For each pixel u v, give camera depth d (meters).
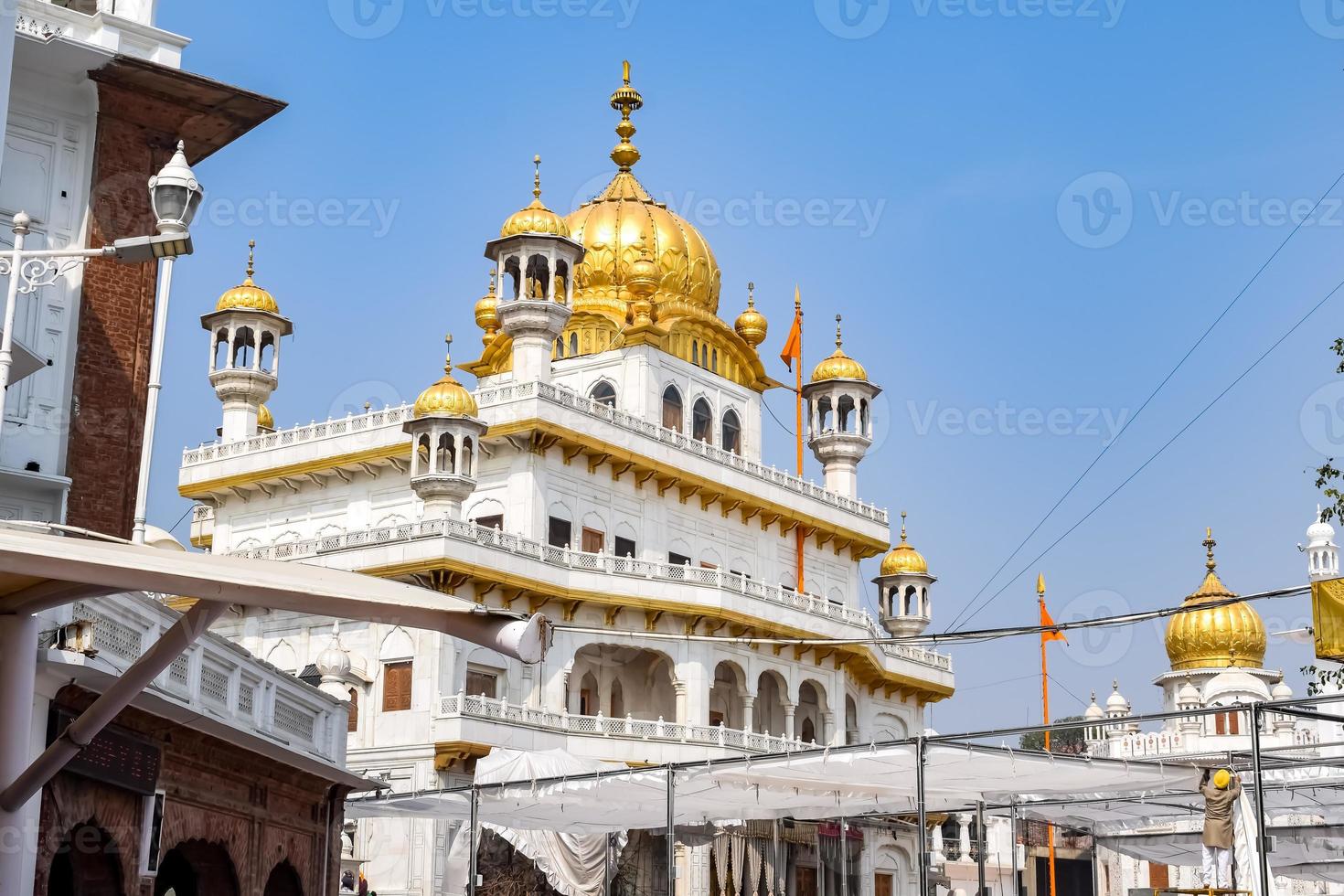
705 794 33.59
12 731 14.32
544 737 53.41
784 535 70.25
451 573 52.72
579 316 68.44
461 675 52.44
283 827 25.28
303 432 61.28
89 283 26.34
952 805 37.56
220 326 65.69
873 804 36.34
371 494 60.00
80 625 16.56
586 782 33.22
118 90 26.69
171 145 27.67
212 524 68.06
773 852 59.38
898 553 78.12
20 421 25.39
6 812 14.22
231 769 22.81
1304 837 37.97
